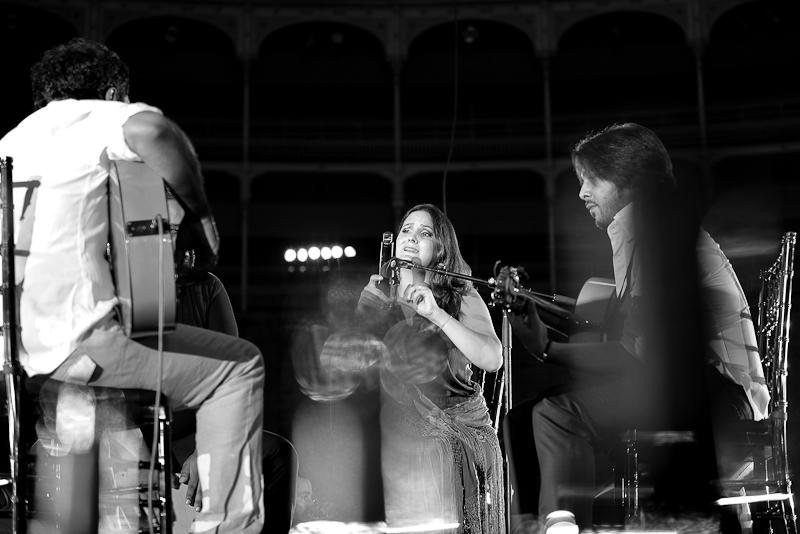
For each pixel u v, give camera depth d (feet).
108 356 9.08
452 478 12.54
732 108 93.71
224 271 93.91
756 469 12.30
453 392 13.12
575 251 94.02
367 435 14.73
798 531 13.64
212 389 9.55
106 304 9.07
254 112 101.65
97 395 9.70
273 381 63.67
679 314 10.64
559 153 97.09
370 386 14.66
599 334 12.00
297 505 18.97
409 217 14.05
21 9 88.53
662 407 10.61
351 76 100.94
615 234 11.29
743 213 88.43
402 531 12.51
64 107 9.37
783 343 12.24
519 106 101.60
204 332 9.52
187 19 92.22
